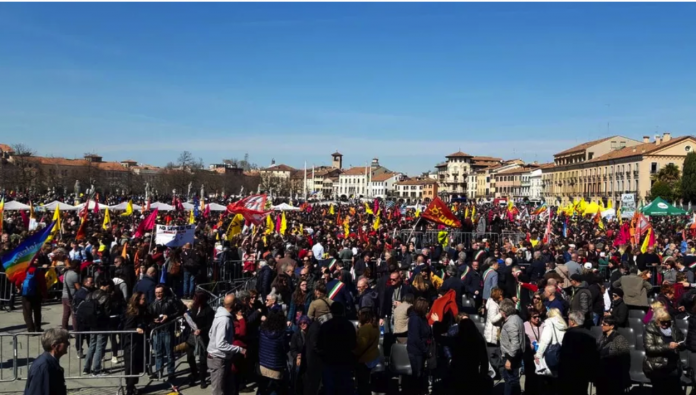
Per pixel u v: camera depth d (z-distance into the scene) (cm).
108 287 1192
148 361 1128
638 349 1250
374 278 2019
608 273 2153
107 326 1175
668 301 1319
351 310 1371
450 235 3036
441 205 2422
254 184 15550
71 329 1526
